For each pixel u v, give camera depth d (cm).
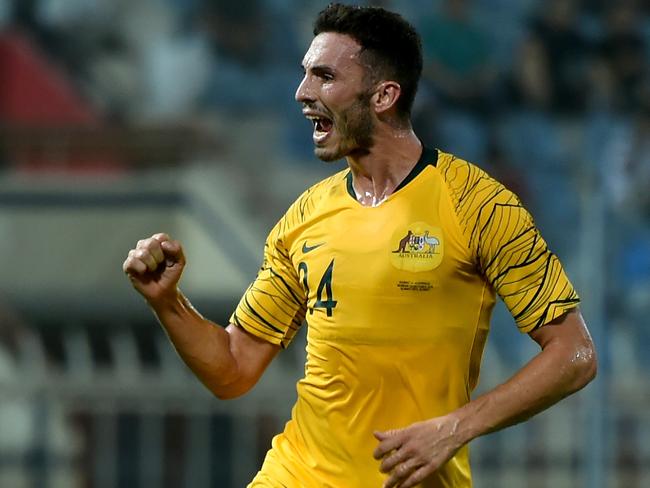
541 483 2458
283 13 4109
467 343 1144
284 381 2473
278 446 1231
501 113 3916
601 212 2298
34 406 2486
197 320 1216
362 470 1160
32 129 3528
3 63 3703
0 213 3162
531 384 1088
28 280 3086
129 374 2525
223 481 2469
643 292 2619
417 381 1135
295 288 1241
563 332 1111
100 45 4012
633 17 4141
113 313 2755
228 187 3419
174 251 1155
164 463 2467
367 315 1134
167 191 3158
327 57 1151
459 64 3919
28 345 2638
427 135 3769
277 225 1241
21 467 2462
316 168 3803
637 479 2394
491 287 1150
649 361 2534
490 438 2483
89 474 2477
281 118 3950
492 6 4050
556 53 4053
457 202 1128
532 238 1118
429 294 1124
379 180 1161
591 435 2241
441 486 1176
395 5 3928
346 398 1155
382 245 1134
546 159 3844
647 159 3516
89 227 3150
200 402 2467
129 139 3544
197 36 4050
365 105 1149
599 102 3859
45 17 4006
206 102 3991
